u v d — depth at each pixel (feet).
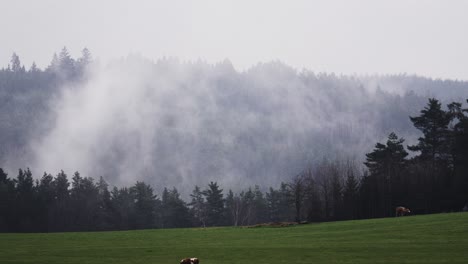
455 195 324.60
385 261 135.44
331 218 360.07
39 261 153.38
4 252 174.81
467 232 176.14
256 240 193.98
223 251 165.68
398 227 201.05
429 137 374.02
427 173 339.77
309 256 149.07
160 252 167.94
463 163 342.03
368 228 207.31
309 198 379.35
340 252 153.07
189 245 184.96
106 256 161.99
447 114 375.86
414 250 149.59
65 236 230.48
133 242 200.44
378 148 392.68
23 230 402.11
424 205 332.60
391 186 347.36
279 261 143.33
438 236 173.06
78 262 150.92
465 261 131.03
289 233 212.02
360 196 356.18
